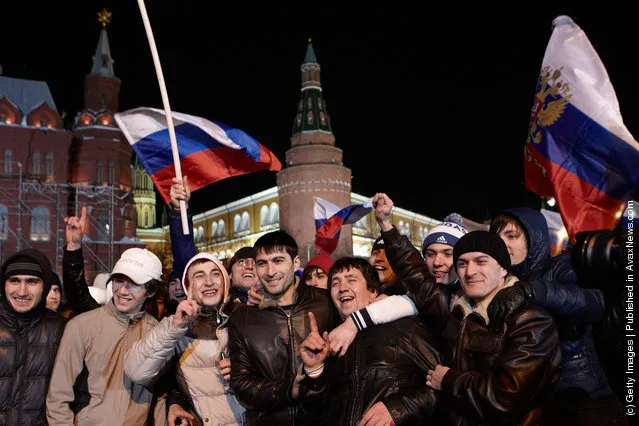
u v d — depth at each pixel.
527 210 4.02
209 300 4.27
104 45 50.22
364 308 3.63
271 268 3.93
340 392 3.66
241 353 3.89
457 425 3.26
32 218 42.41
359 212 6.86
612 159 3.83
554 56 4.19
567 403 3.39
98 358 4.14
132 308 4.27
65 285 4.97
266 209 67.75
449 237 4.48
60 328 4.32
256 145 5.27
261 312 3.98
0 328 4.09
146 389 4.22
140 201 95.06
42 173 43.62
